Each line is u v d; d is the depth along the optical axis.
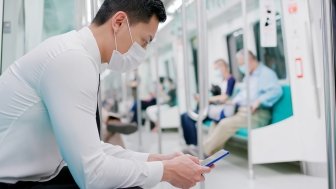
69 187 0.97
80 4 1.33
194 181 0.97
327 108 0.88
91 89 0.88
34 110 0.91
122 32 1.02
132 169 0.89
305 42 2.83
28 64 0.92
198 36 1.60
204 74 1.60
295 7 2.87
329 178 0.89
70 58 0.86
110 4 1.01
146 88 7.18
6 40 1.60
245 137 3.69
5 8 1.59
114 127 3.58
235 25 4.16
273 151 2.91
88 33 0.98
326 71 0.88
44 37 1.63
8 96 0.92
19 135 0.92
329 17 0.86
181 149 4.27
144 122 7.15
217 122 3.64
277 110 2.95
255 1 3.29
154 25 1.07
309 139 2.88
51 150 1.00
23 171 0.94
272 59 3.06
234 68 4.15
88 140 0.84
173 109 6.58
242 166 3.44
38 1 1.62
